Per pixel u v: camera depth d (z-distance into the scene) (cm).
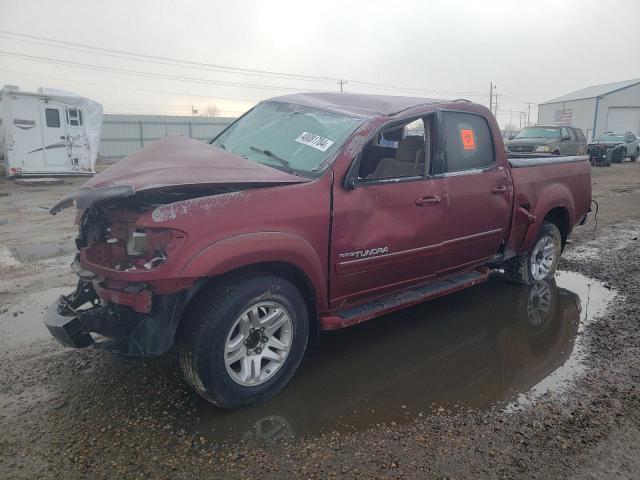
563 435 308
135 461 277
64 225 905
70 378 363
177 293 302
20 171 1595
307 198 341
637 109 4847
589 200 640
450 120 446
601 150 2431
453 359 411
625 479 271
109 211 323
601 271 652
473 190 454
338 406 338
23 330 445
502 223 498
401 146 455
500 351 427
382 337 452
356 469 274
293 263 334
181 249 291
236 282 318
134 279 291
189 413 324
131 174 319
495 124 493
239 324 323
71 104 1659
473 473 273
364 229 373
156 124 3284
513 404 343
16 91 1556
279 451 288
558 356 418
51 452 283
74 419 314
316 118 414
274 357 342
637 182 1717
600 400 349
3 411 321
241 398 325
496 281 612
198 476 266
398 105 423
